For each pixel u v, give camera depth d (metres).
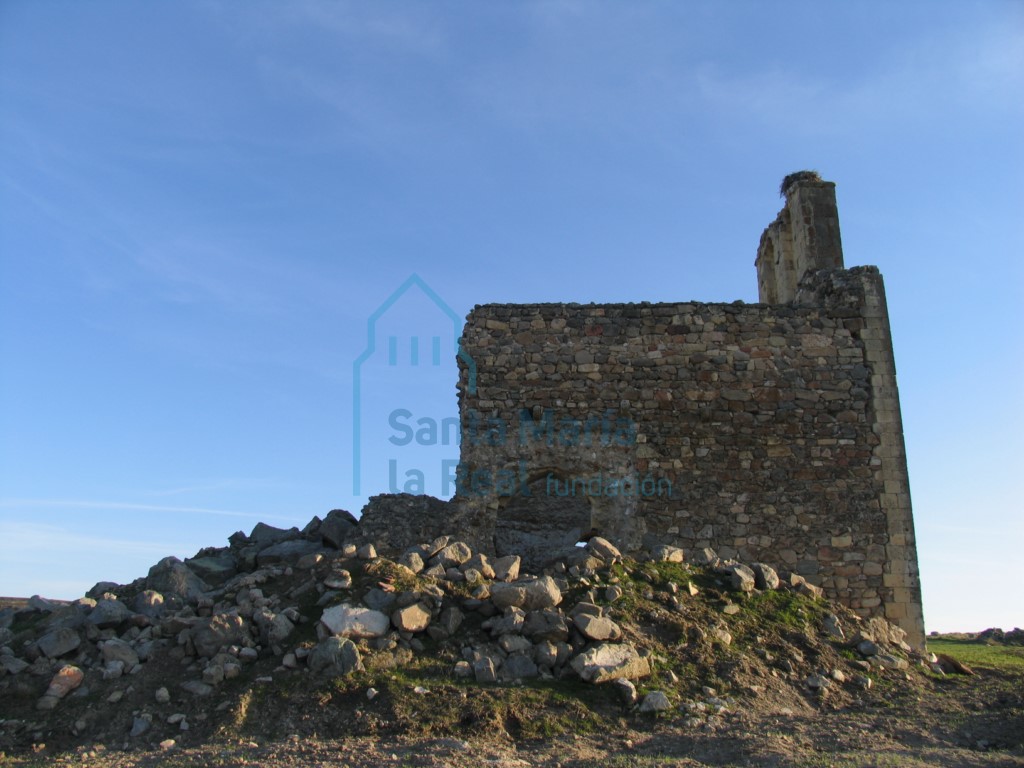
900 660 13.80
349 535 15.98
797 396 17.36
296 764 9.11
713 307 17.73
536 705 10.92
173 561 14.60
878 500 16.94
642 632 12.73
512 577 13.64
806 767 9.09
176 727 10.60
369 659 11.47
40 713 10.87
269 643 11.89
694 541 16.67
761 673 12.49
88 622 12.37
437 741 9.93
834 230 20.12
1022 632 22.52
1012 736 10.77
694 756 9.77
